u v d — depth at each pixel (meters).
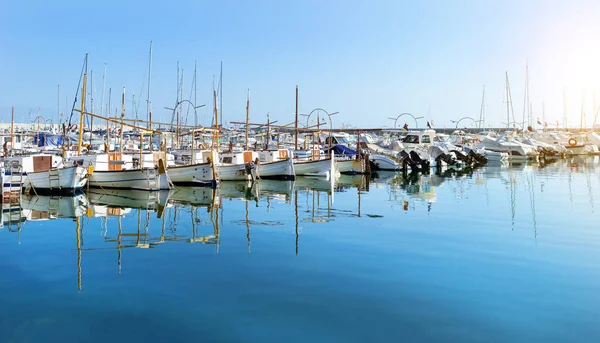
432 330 8.80
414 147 62.88
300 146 70.56
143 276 12.40
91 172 34.59
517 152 72.94
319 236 17.45
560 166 60.34
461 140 86.50
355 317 9.44
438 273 12.38
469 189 34.31
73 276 12.47
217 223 20.69
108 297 10.76
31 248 15.91
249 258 14.20
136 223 20.95
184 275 12.44
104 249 15.68
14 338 8.59
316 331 8.80
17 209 25.94
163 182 35.19
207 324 9.16
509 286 11.24
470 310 9.74
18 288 11.49
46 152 43.47
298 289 11.16
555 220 20.45
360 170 51.59
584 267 12.87
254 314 9.64
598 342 8.23
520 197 29.02
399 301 10.29
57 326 9.13
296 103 55.81
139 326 9.10
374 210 24.14
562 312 9.59
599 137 86.62
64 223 21.12
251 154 48.56
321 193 33.09
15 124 69.19
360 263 13.47
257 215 22.95
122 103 53.38
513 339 8.39
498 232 17.89
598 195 29.53
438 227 19.05
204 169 38.59
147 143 64.44
